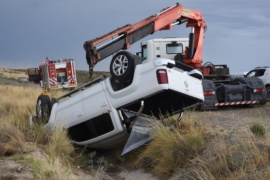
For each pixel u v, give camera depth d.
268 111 14.30
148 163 7.24
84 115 7.98
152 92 6.95
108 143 8.09
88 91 8.02
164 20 14.05
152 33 13.45
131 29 12.34
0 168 5.84
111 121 7.58
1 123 8.56
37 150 7.03
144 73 7.08
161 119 8.11
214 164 5.89
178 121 8.24
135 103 7.59
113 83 7.58
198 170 5.89
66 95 8.80
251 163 5.57
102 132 7.90
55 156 6.97
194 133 7.43
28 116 10.29
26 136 8.08
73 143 8.48
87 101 7.96
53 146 7.38
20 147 6.93
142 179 6.92
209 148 6.62
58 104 8.71
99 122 7.87
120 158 7.96
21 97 17.16
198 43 16.06
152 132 7.52
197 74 7.79
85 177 6.53
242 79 15.79
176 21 15.62
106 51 11.09
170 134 7.30
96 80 8.18
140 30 12.90
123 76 7.23
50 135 8.09
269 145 6.07
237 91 15.29
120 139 7.96
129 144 7.35
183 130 8.02
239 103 15.31
